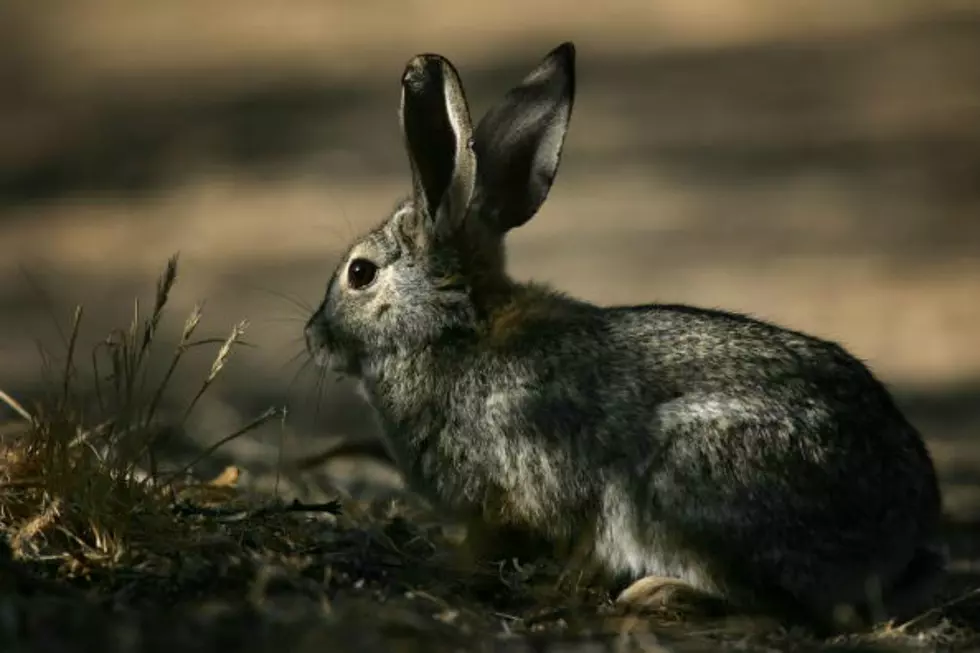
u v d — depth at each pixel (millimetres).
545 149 11039
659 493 9711
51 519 9391
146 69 40469
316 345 11188
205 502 10766
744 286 23094
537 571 10000
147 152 33531
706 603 9586
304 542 9844
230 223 27781
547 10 44312
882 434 9719
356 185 29922
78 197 30422
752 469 9555
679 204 28547
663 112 35250
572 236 26531
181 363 19453
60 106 37406
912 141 31938
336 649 8055
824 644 9219
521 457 10148
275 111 36094
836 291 22922
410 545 10422
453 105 10648
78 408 10570
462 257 10781
